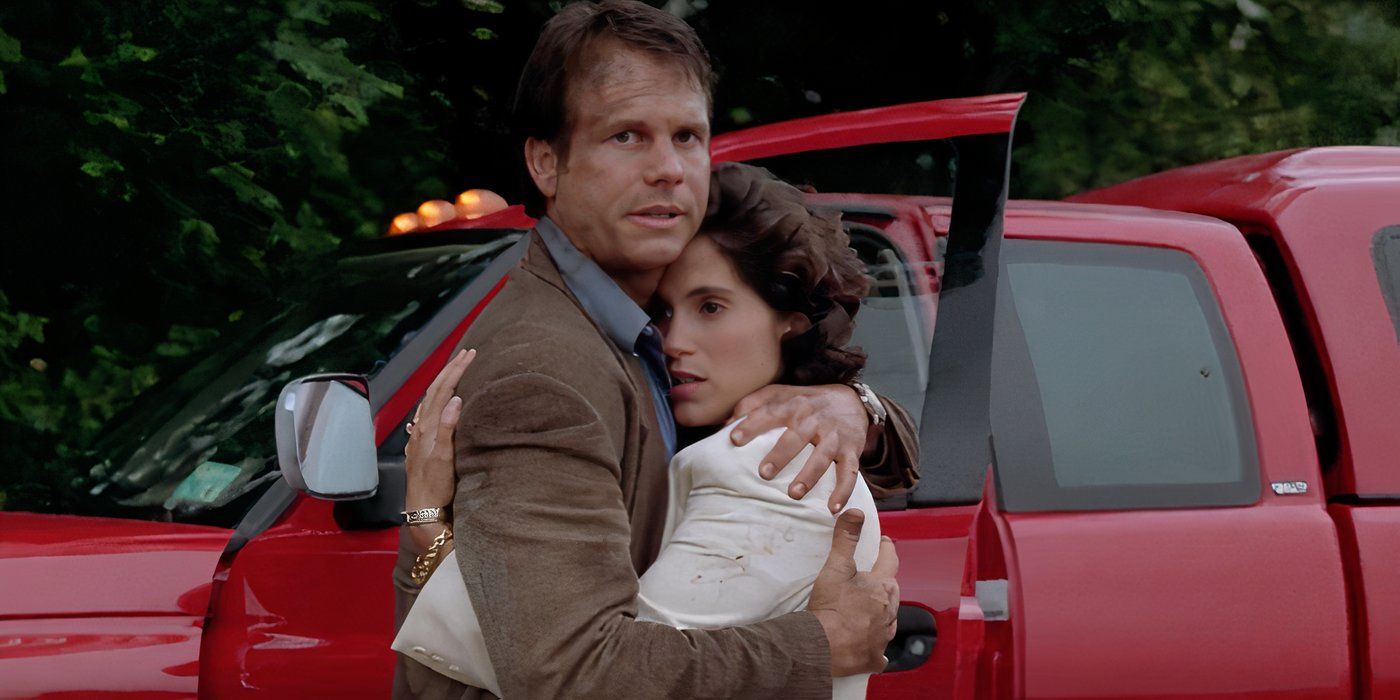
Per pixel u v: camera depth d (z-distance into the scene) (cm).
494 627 163
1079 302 308
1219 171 363
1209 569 284
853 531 177
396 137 600
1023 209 319
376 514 249
